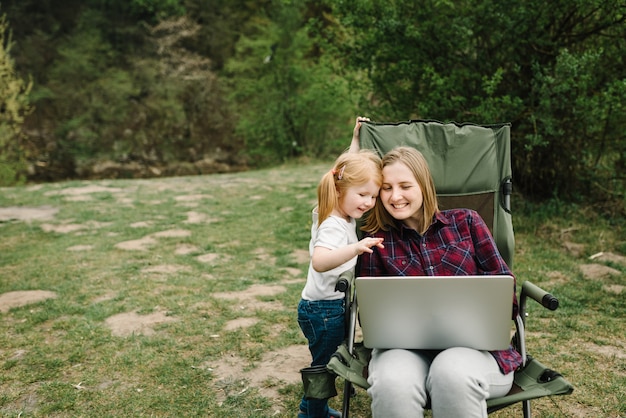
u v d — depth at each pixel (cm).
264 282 495
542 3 561
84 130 2208
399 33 617
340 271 239
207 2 2512
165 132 2309
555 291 439
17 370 328
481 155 283
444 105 616
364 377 216
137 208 835
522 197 688
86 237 667
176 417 278
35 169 2058
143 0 2355
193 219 759
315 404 252
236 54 2186
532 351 339
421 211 239
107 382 314
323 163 1633
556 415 272
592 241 564
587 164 670
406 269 235
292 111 1761
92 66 2330
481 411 194
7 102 1456
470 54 623
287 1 950
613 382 300
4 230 707
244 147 2273
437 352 227
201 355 345
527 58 617
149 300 442
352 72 790
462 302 200
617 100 556
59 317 412
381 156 287
